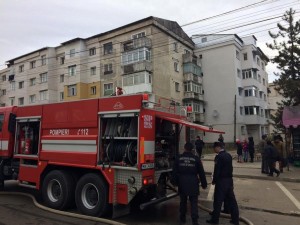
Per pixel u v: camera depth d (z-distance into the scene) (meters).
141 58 34.94
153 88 35.72
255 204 8.92
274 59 21.59
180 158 6.84
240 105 43.59
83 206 7.48
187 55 42.19
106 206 7.19
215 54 44.19
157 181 7.38
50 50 46.72
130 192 6.91
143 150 6.93
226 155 6.98
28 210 8.00
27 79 49.81
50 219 7.18
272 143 15.60
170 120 7.52
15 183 12.14
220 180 6.89
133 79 35.34
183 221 6.92
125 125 7.25
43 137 8.62
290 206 8.65
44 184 8.37
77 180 8.12
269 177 13.74
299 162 17.33
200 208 8.39
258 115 44.78
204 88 44.66
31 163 9.12
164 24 39.09
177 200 9.31
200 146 14.98
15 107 9.76
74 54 43.00
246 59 45.16
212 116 43.59
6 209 8.09
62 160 8.05
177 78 40.78
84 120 7.79
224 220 7.24
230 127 42.03
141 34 37.34
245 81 44.94
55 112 8.45
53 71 46.72
